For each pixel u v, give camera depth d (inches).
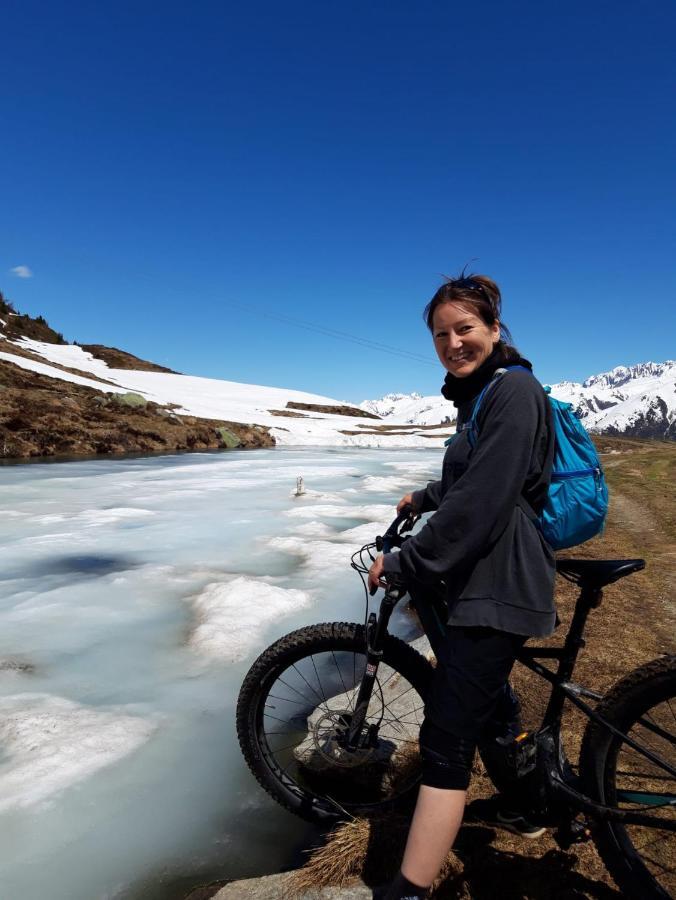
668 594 204.4
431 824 68.0
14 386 1206.3
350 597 218.5
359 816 92.0
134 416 1172.5
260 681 92.1
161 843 94.3
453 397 77.4
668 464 734.5
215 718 132.5
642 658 147.7
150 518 377.1
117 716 131.3
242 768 115.1
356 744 91.6
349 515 400.8
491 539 65.3
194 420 1349.7
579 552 275.4
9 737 120.2
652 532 324.8
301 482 501.7
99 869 88.5
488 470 63.8
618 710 76.2
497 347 74.3
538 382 68.1
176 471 679.1
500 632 67.4
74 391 1359.5
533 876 79.6
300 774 106.9
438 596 81.6
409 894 68.1
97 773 110.7
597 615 181.3
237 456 989.2
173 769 113.6
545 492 66.7
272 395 2628.0
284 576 245.0
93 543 303.9
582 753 79.7
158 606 205.9
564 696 79.5
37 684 146.3
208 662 160.9
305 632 91.0
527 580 65.9
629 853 76.6
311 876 79.7
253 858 91.7
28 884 85.1
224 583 220.7
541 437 66.2
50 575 245.4
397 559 73.2
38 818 98.2
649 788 89.7
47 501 440.5
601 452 1598.2
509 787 79.7
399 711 115.0
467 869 80.3
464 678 68.7
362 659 147.7
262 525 358.6
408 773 103.0
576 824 78.7
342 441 1595.7
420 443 1672.0
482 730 73.7
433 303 76.2
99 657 163.3
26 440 864.3
